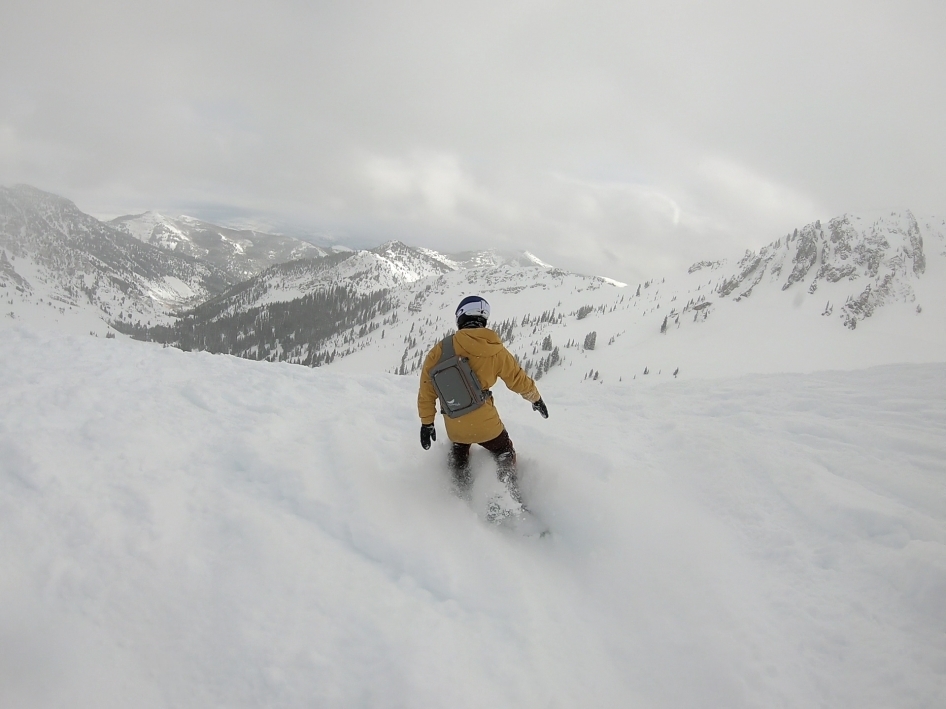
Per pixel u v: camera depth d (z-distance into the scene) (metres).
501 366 3.49
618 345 177.62
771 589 2.99
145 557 2.57
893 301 187.88
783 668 2.41
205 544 2.75
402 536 2.99
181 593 2.40
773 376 7.72
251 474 3.53
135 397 4.70
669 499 3.99
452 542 3.08
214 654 2.15
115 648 2.11
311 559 2.72
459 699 2.02
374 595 2.55
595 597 2.90
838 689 2.31
